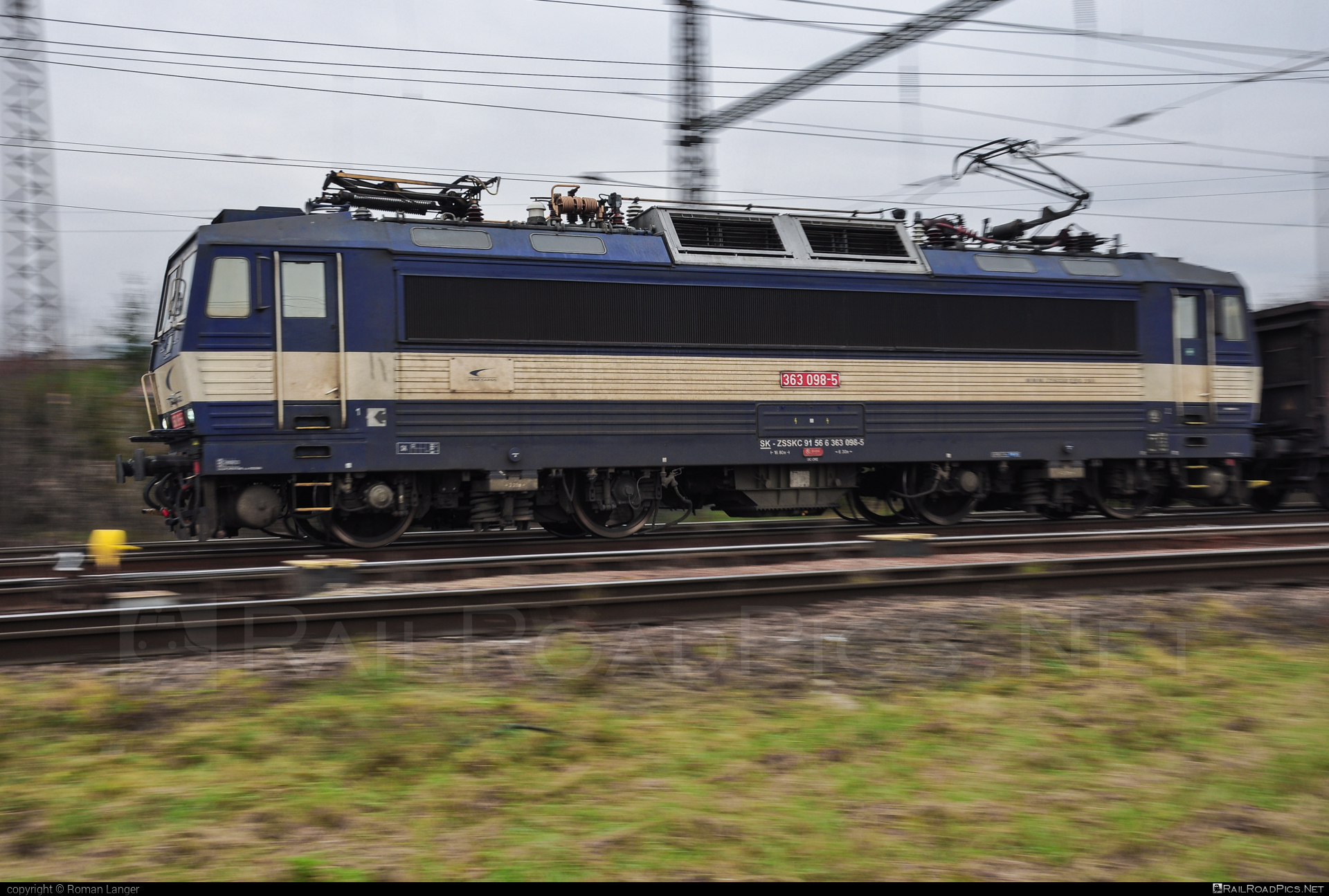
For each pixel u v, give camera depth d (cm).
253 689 607
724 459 1267
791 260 1312
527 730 541
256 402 1081
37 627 680
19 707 568
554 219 1291
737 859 397
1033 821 438
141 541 1655
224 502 1116
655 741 536
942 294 1378
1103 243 1557
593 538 1420
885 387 1344
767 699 621
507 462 1175
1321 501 1725
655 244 1260
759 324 1286
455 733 537
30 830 420
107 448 1883
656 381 1237
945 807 450
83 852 405
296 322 1101
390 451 1128
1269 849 419
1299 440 1709
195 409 1061
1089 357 1453
